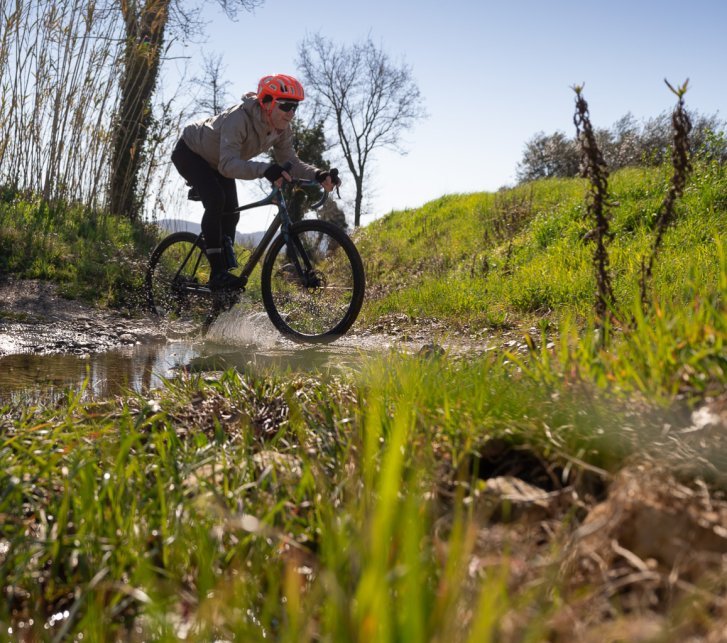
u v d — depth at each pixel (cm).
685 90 304
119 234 1095
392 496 104
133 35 1131
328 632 120
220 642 141
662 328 219
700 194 880
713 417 188
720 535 153
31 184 1060
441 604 114
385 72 4766
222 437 261
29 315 709
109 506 200
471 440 214
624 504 162
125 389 361
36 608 165
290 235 604
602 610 142
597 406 205
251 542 180
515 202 1520
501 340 573
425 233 1664
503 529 169
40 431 273
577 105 312
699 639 125
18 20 962
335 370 432
